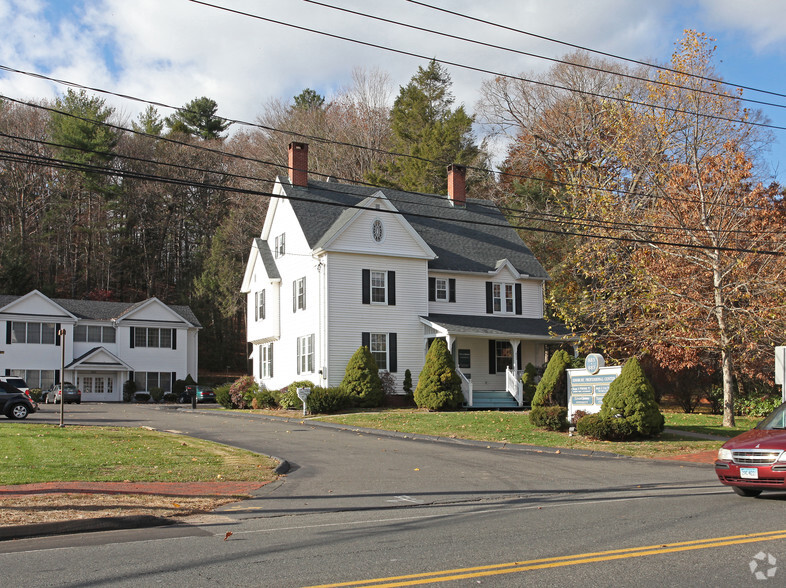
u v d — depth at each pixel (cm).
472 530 966
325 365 3388
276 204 4062
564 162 4712
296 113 6850
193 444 2027
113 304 5825
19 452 1723
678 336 2628
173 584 693
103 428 2455
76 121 6631
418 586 677
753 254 2569
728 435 2330
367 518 1088
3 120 6844
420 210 4103
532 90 5412
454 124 5797
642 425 2167
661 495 1305
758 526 963
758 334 2467
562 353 2877
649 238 2681
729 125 2691
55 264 7125
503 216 4444
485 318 3831
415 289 3666
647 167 2797
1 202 6856
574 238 4259
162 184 7306
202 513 1141
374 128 6681
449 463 1764
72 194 7056
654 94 2675
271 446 2077
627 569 735
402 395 3475
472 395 3441
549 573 721
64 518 1010
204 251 7262
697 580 693
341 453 1939
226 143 7775
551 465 1758
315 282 3509
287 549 852
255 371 4300
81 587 686
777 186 3020
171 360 5778
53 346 5325
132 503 1155
